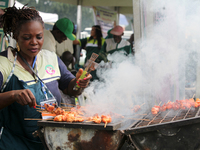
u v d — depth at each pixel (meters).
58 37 3.31
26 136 1.60
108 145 1.33
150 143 1.39
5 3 3.04
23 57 1.62
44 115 1.60
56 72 1.77
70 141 1.40
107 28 5.38
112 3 5.17
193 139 1.37
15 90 1.41
